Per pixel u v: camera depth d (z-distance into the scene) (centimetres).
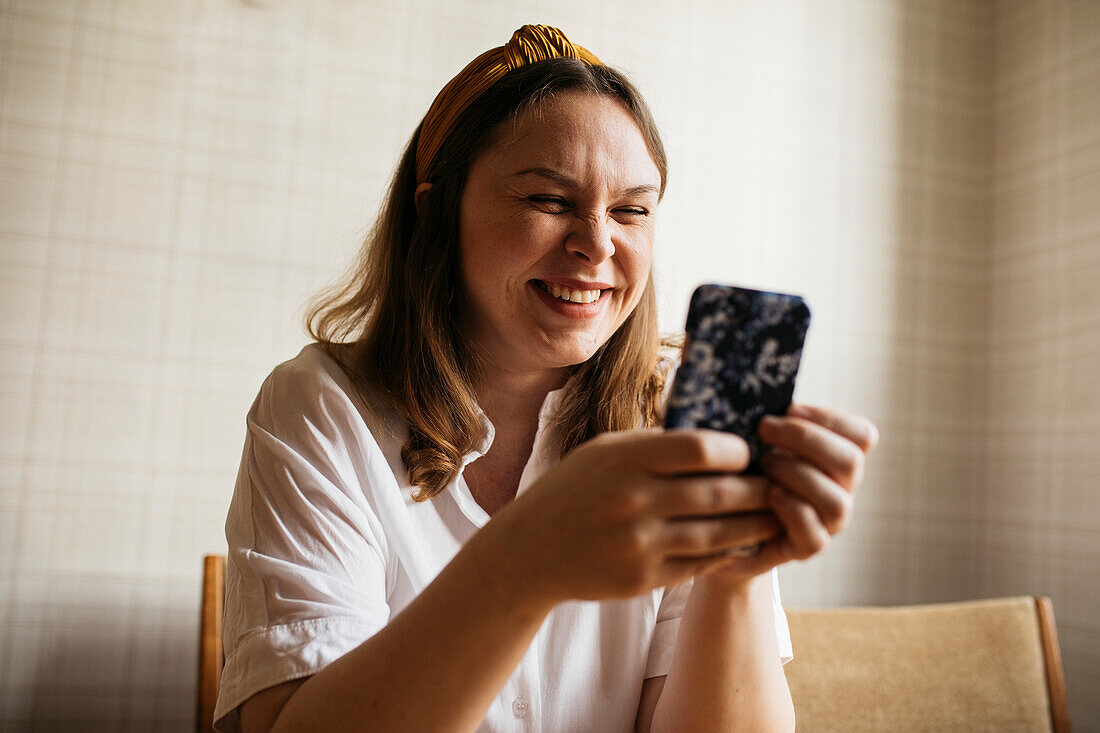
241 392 171
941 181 228
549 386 95
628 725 90
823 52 220
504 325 84
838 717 142
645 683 91
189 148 171
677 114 205
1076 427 200
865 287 218
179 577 164
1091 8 205
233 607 75
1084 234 202
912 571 215
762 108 213
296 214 177
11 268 160
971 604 156
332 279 178
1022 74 223
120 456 163
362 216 181
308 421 85
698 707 73
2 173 160
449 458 88
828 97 219
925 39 229
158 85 170
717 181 207
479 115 85
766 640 74
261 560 74
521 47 89
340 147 181
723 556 48
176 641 163
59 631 157
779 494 47
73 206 164
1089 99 204
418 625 53
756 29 214
